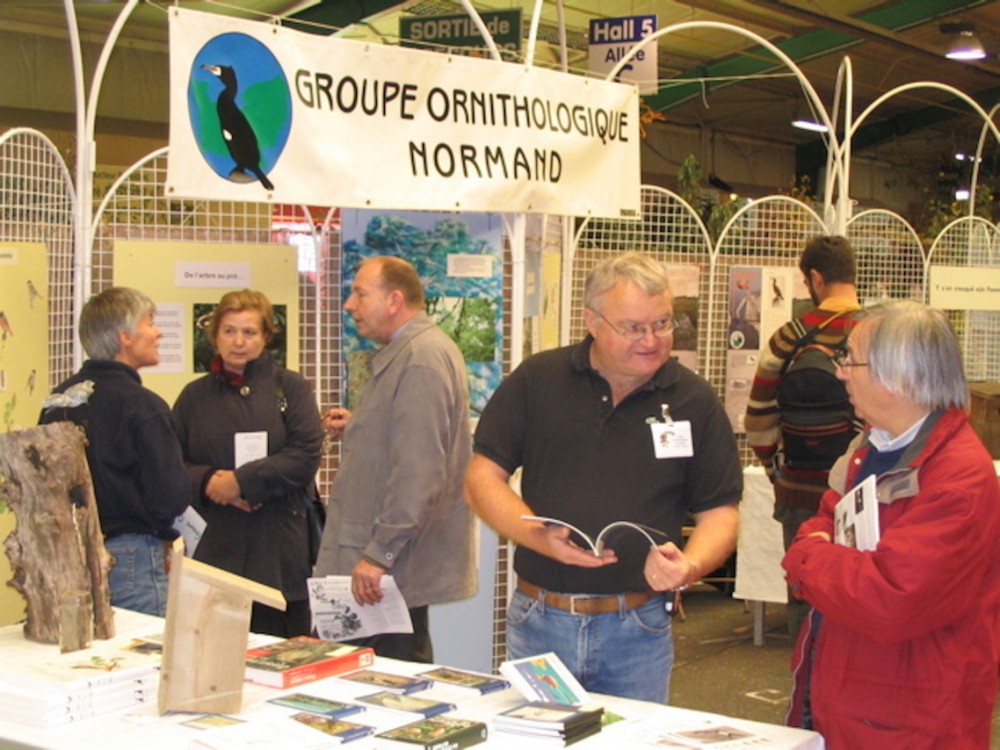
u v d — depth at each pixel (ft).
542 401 7.45
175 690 5.82
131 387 8.73
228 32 8.32
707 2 28.99
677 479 7.26
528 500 7.48
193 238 12.14
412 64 9.27
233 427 10.55
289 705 5.93
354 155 9.00
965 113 42.55
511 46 14.83
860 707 5.83
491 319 12.50
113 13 24.84
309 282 12.67
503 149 9.89
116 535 8.80
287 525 10.70
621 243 15.89
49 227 10.69
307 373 12.75
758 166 47.75
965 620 5.72
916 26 31.32
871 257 17.65
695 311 16.39
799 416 11.12
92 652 6.39
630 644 7.23
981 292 18.19
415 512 8.88
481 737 5.44
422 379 9.07
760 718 13.21
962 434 5.81
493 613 12.20
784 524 11.60
